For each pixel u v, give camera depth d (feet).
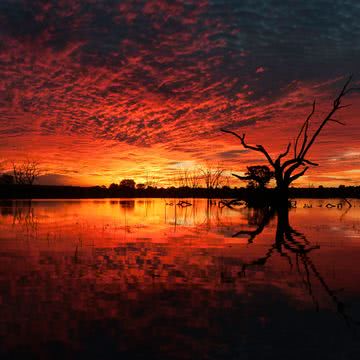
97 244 42.55
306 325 18.34
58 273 28.22
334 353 15.56
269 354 15.42
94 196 306.35
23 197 265.54
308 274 28.22
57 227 60.64
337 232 55.52
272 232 55.26
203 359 14.96
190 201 202.39
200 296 22.67
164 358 15.02
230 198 250.98
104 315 19.42
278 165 126.62
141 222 71.67
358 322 18.78
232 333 17.35
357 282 25.98
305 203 179.22
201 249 39.40
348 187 291.99
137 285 24.97
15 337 16.76
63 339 16.58
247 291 23.72
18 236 49.29
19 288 24.09
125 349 15.71
